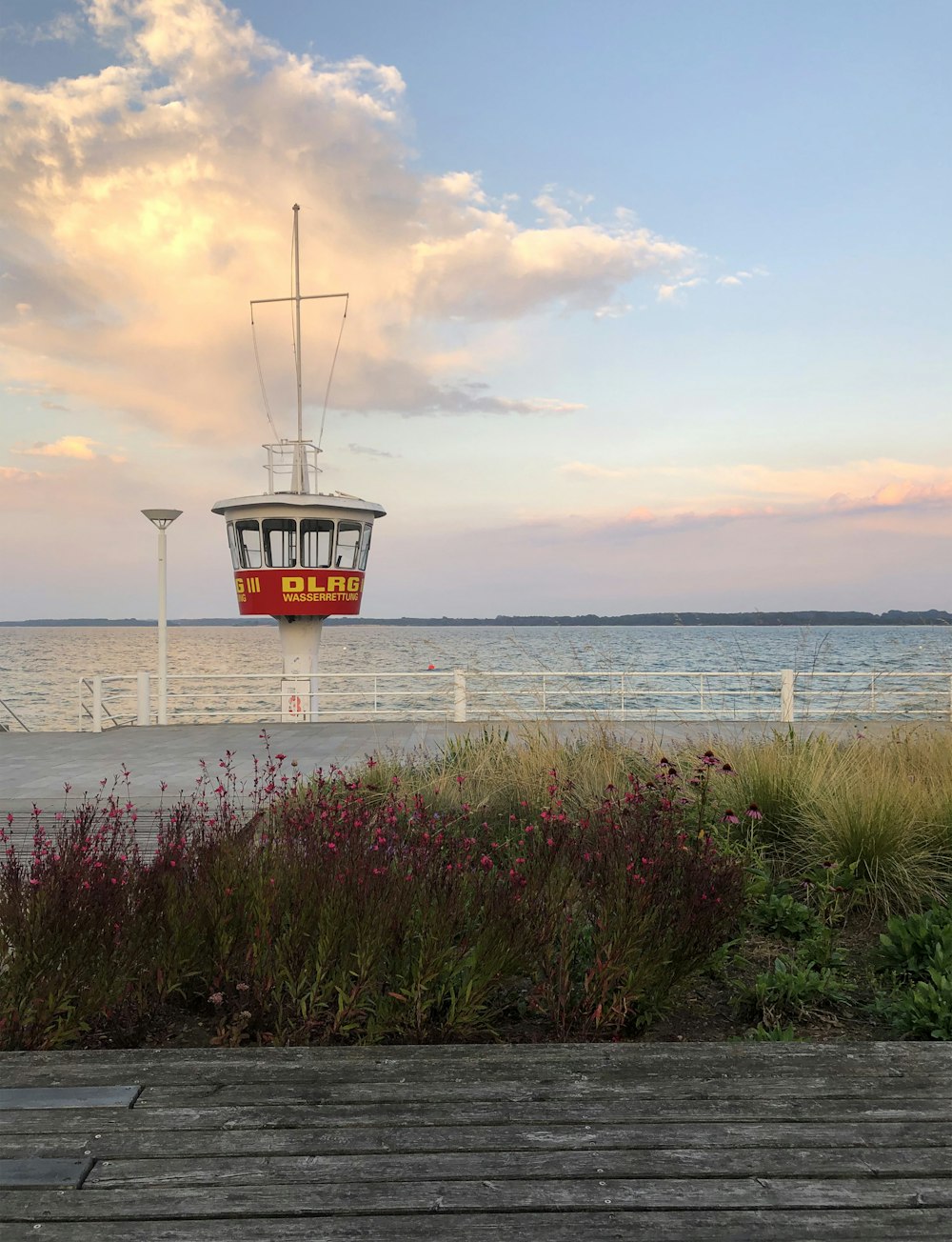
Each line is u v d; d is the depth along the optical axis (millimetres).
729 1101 2820
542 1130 2646
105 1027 3766
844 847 5809
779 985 4141
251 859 4625
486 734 10422
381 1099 2830
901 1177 2420
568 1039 3705
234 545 23594
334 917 3814
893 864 5660
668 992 3984
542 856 4879
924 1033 3738
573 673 16375
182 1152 2516
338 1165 2457
